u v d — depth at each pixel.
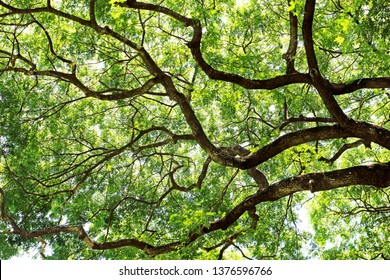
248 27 16.75
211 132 19.53
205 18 14.70
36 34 18.69
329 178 11.21
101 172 19.72
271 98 16.27
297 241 19.83
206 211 13.31
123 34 17.70
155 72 14.03
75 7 17.20
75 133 19.95
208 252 14.15
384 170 10.90
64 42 18.12
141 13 17.48
